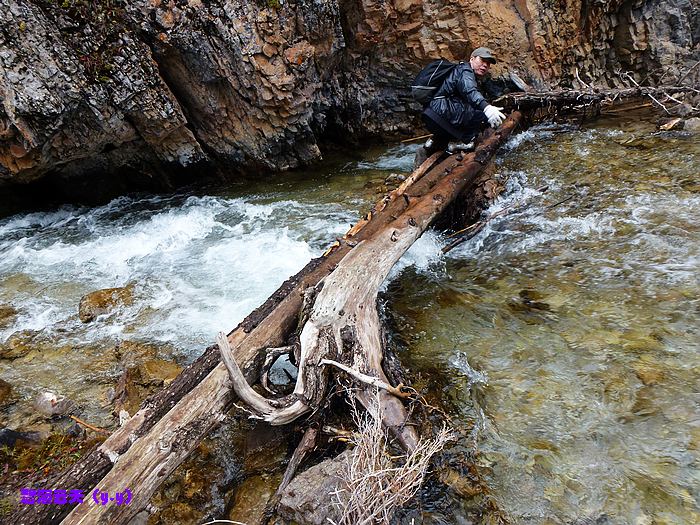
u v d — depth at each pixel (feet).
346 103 27.94
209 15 21.01
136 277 18.13
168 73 22.39
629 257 15.58
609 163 21.56
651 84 29.78
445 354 12.94
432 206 16.75
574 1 27.66
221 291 16.78
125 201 25.00
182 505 9.80
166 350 14.17
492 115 17.52
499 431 10.59
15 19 18.13
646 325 12.89
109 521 8.16
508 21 26.37
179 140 23.76
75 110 19.77
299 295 12.93
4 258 20.21
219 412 10.08
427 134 28.86
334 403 11.30
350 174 25.32
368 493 8.44
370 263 13.46
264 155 24.86
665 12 29.53
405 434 10.16
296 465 10.07
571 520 8.81
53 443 11.44
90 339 15.07
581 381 11.56
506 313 14.17
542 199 19.58
